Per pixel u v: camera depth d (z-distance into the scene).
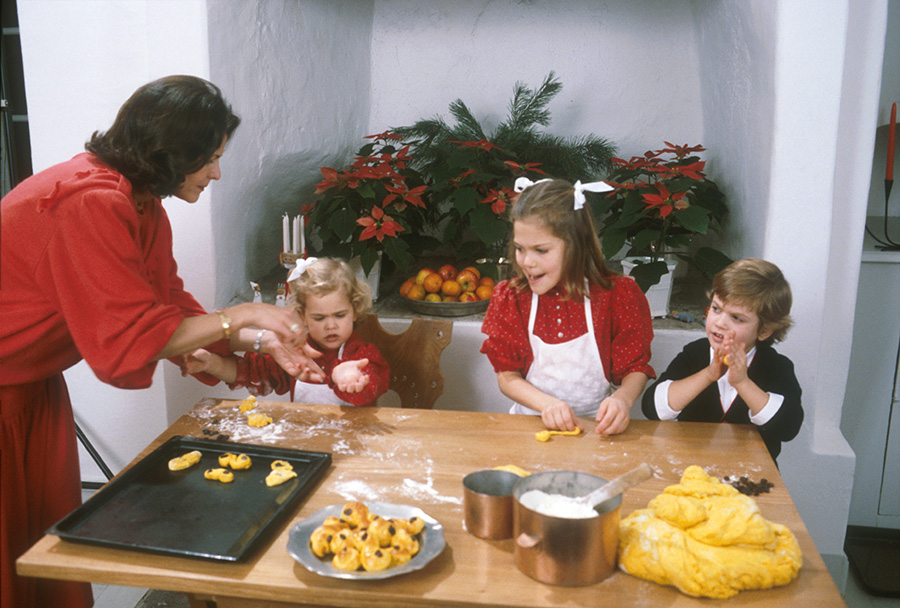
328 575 0.94
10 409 1.36
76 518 1.11
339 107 2.81
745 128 2.23
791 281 2.00
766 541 0.95
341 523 1.04
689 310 2.39
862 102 1.93
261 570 0.98
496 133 2.85
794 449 2.09
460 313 2.30
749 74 2.17
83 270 1.20
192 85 1.26
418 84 2.99
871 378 2.25
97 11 2.06
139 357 1.21
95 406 2.29
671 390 1.52
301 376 1.50
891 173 2.27
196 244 2.21
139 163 1.25
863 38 1.90
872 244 2.27
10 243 1.23
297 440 1.40
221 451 1.34
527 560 0.96
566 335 1.62
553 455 1.33
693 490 1.05
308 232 2.51
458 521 1.11
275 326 1.33
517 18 2.84
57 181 1.21
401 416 1.52
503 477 1.10
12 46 2.42
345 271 1.70
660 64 2.79
